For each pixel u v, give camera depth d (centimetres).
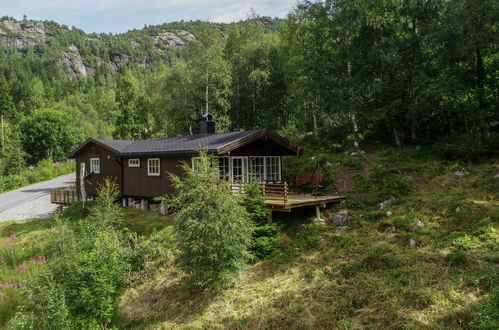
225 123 2978
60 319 834
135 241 1293
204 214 985
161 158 1680
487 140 1585
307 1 2089
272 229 1174
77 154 2241
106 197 1430
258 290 966
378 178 1570
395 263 910
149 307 1030
